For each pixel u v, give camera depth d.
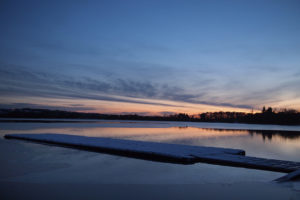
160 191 4.42
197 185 4.88
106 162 7.56
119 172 6.14
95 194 4.23
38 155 8.61
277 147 12.72
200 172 6.25
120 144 10.34
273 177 5.70
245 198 3.96
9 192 4.29
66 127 30.70
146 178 5.50
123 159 8.17
